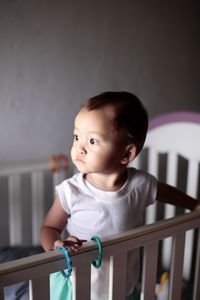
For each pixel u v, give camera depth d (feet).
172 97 5.59
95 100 2.60
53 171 4.55
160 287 3.89
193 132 4.02
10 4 4.36
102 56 4.99
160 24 5.24
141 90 5.35
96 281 2.76
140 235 2.44
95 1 4.79
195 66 5.66
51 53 4.70
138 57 5.21
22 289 3.72
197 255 3.07
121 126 2.56
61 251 2.09
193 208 3.22
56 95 4.86
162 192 3.13
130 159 2.74
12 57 4.52
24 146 4.86
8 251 4.57
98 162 2.56
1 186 4.81
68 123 5.02
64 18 4.66
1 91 4.57
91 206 2.80
